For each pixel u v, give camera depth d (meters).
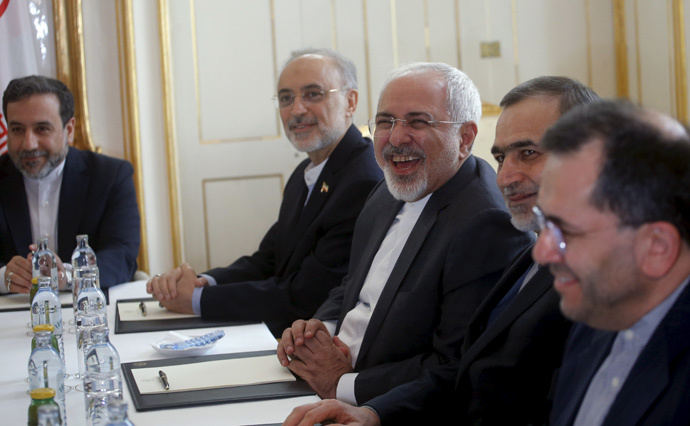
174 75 4.65
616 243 0.91
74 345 2.09
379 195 2.40
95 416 1.20
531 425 1.46
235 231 4.75
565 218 0.93
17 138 3.27
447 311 1.79
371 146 2.89
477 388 1.51
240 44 4.68
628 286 0.94
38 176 3.29
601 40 4.81
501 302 1.67
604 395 1.06
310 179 3.07
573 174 0.93
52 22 4.34
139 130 4.46
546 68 4.80
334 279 2.62
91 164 3.43
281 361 1.80
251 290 2.52
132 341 2.09
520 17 4.77
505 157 1.66
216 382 1.65
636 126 0.92
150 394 1.57
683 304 0.95
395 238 2.14
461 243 1.81
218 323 2.35
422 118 2.04
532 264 1.64
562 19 4.79
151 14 4.50
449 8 4.73
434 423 1.64
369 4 4.71
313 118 3.08
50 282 1.91
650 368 0.97
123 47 4.39
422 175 2.05
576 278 0.95
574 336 1.24
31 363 1.29
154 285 2.49
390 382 1.76
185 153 4.69
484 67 4.78
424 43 4.74
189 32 4.64
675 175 0.89
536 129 1.59
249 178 4.73
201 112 4.69
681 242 0.91
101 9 4.39
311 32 4.70
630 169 0.90
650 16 4.59
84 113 4.37
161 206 4.57
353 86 3.21
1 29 4.13
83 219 3.33
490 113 4.47
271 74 4.70
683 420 0.93
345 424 1.48
